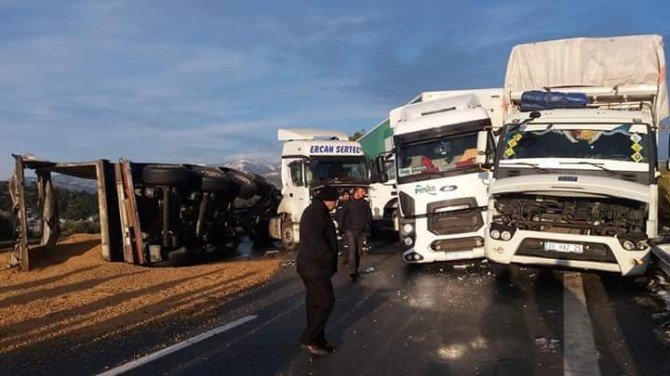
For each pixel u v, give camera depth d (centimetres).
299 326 745
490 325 710
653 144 934
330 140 1764
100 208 1383
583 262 882
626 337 649
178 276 1190
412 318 759
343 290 997
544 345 625
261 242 2002
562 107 1066
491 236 931
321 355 614
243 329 736
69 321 791
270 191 1966
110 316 821
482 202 1066
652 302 809
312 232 628
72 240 1579
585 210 907
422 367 564
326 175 1711
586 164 937
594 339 644
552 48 1124
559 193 892
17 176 1300
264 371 567
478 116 1098
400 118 1222
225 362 598
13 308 875
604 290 899
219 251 1666
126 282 1111
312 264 623
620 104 1103
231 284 1088
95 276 1179
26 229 1279
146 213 1431
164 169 1423
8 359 623
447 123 1105
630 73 1081
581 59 1106
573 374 535
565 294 875
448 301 853
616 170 921
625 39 1103
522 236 905
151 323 778
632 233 866
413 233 1100
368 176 1773
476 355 595
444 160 1101
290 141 1780
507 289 921
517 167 964
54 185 1462
